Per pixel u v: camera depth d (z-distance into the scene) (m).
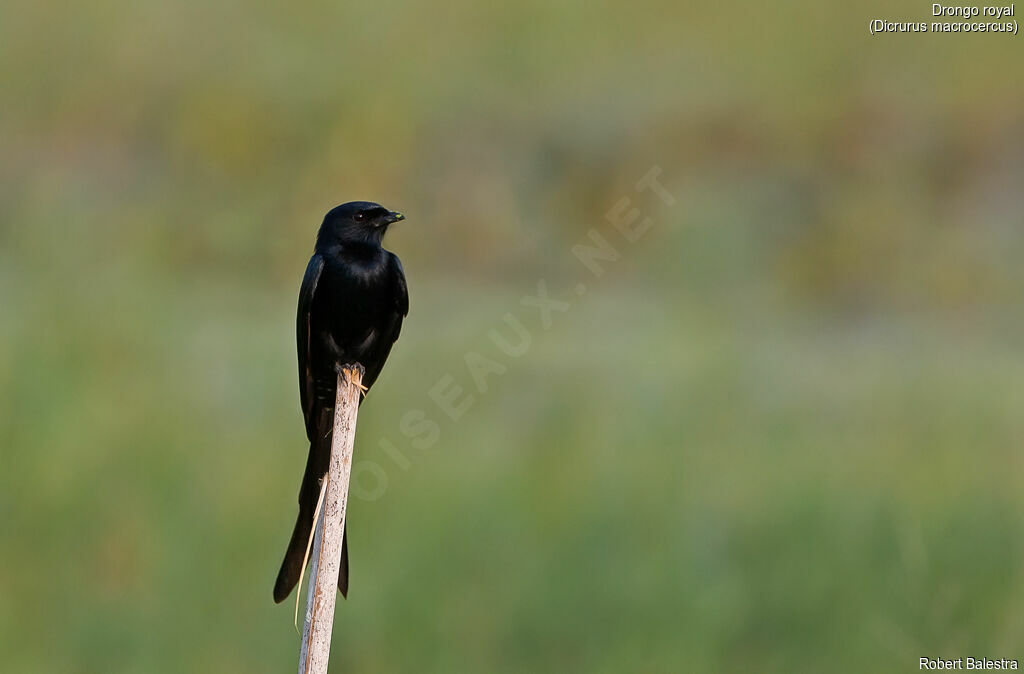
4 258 14.83
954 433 13.45
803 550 11.02
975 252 21.80
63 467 11.38
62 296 13.11
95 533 11.05
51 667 10.36
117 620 10.53
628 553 11.02
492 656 10.42
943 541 10.98
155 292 13.98
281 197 22.55
